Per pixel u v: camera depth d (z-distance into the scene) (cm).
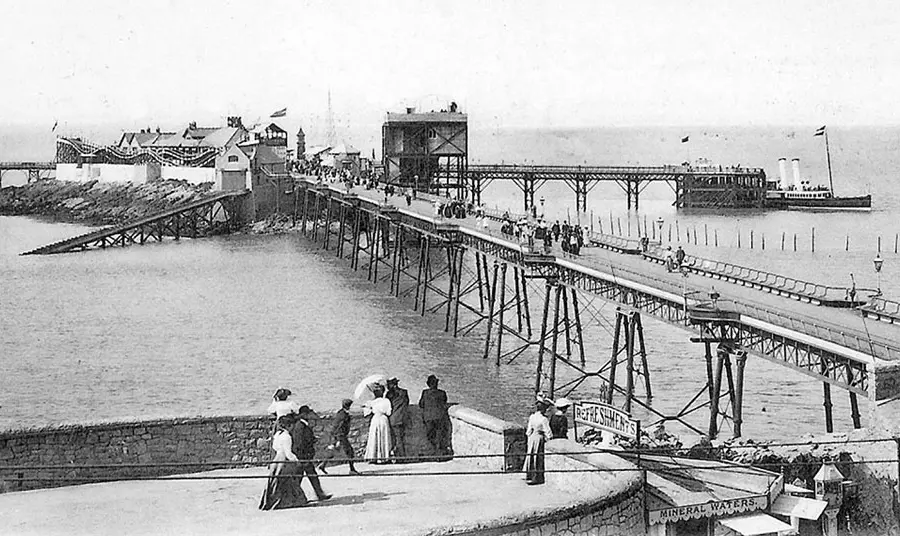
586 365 7138
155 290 10394
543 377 6694
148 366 7031
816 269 11731
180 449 2736
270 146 17775
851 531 2633
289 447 2280
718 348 4450
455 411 2825
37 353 7438
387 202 10688
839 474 2662
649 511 2284
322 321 8681
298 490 2280
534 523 2094
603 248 7769
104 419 2703
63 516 2216
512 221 8369
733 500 2384
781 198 19800
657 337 8188
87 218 17762
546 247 6412
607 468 2305
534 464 2439
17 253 13488
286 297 9931
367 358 7256
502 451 2630
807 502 2488
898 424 3062
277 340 7894
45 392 6256
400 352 7475
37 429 2605
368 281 11062
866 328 4266
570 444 2500
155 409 5853
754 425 5641
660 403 6138
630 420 2730
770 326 4119
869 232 15762
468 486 2423
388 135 14750
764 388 6525
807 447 2920
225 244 14538
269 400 6050
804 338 3912
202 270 11850
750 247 13938
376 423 2739
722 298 4819
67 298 9912
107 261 12744
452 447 2825
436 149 14800
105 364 7094
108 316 8981
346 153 19075
